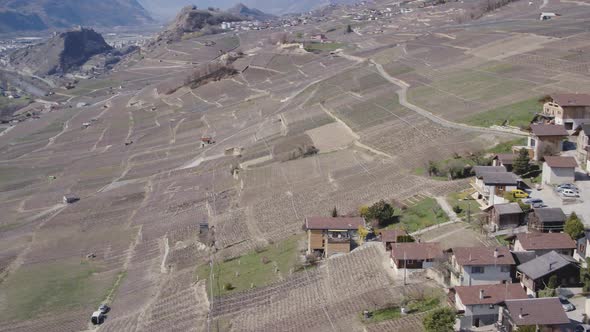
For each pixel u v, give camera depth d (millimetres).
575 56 153875
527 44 179500
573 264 60562
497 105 128875
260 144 153250
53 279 99688
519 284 60250
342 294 72375
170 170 154375
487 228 76312
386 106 153125
